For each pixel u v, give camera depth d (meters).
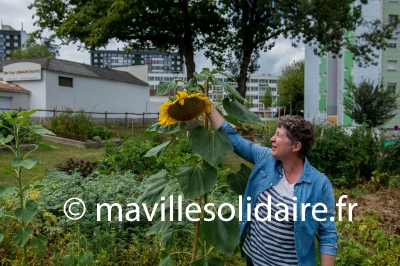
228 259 3.54
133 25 19.14
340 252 3.93
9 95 20.72
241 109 2.18
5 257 3.46
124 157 7.76
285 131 2.18
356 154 8.59
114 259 3.51
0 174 8.05
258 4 18.38
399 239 4.65
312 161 8.71
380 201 6.91
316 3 17.34
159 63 130.25
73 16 18.53
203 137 2.05
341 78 37.06
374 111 22.47
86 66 26.53
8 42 118.19
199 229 2.40
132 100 28.61
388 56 31.72
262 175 2.31
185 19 19.98
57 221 4.19
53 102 21.94
